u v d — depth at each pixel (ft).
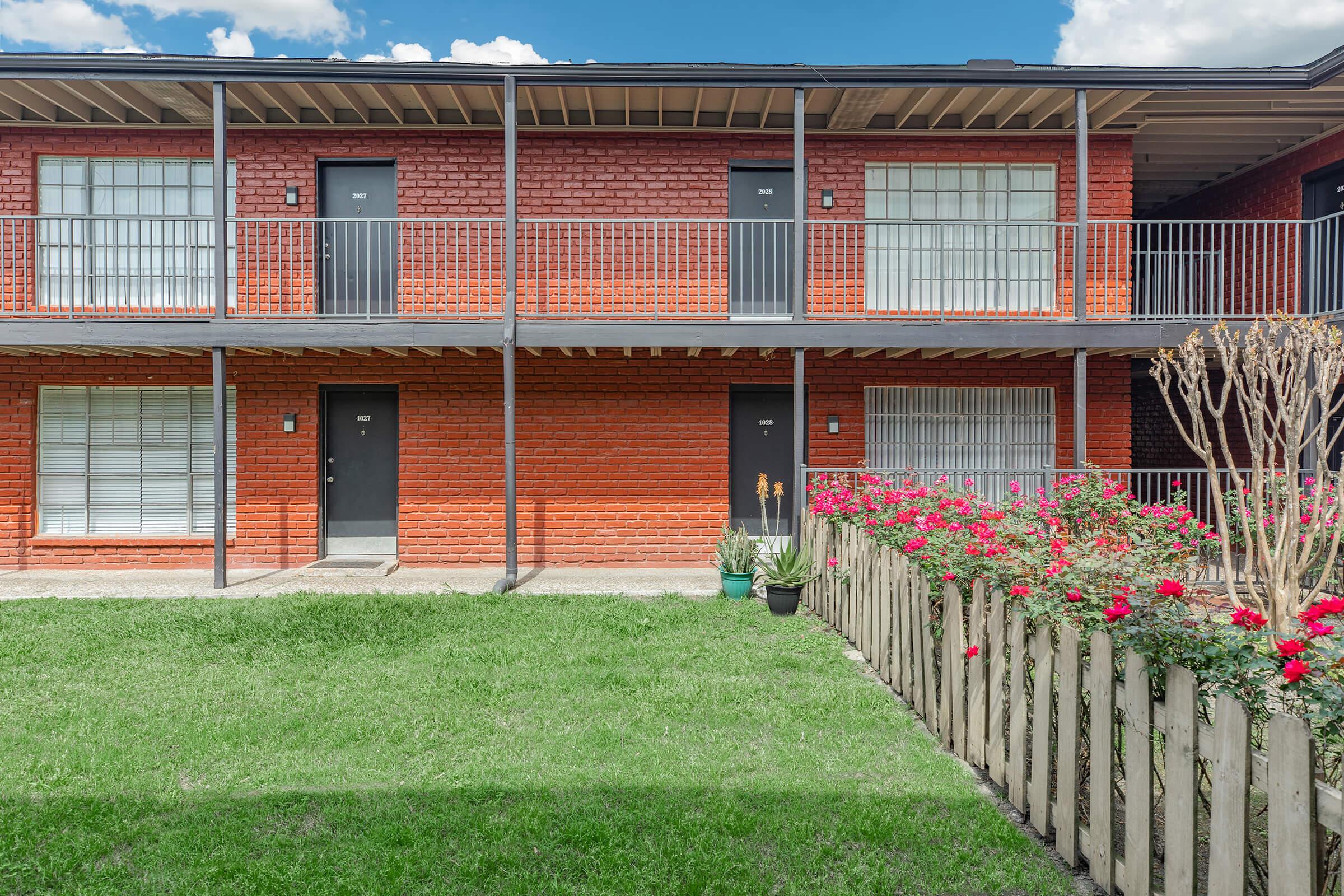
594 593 24.95
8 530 29.91
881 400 30.99
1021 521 18.08
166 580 27.37
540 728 14.05
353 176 30.37
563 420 30.40
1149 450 41.39
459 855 9.84
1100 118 28.40
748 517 31.24
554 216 30.27
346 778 12.06
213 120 28.30
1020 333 25.89
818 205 30.50
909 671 15.14
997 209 30.83
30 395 29.96
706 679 16.43
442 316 28.94
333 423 30.89
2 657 17.84
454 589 25.86
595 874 9.46
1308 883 6.70
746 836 10.39
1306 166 30.35
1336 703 7.23
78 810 10.98
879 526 19.60
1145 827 8.49
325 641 19.10
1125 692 8.93
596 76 25.43
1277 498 20.20
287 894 9.12
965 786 11.73
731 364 30.60
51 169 29.78
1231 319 26.05
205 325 25.41
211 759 12.71
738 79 25.55
